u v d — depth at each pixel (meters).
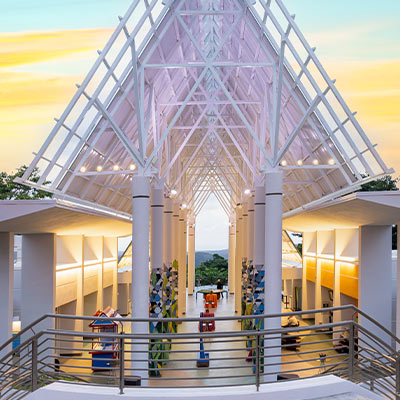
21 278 19.34
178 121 26.69
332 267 26.20
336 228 24.56
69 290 22.14
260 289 21.77
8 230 16.06
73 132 14.12
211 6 18.03
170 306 24.58
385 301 18.84
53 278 19.27
